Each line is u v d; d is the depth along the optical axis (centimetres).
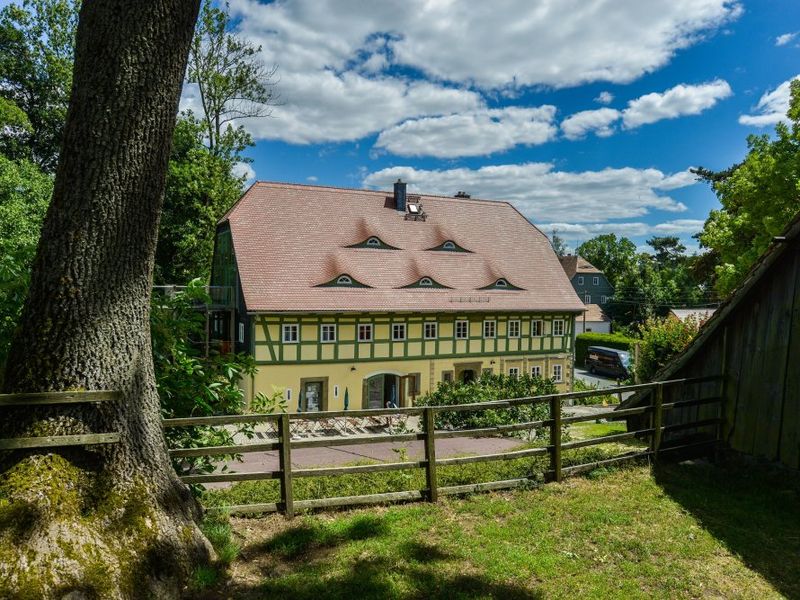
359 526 540
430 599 417
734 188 1806
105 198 398
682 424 817
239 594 412
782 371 745
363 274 2722
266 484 740
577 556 499
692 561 505
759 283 775
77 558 362
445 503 611
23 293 514
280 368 2431
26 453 385
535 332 3028
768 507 646
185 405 580
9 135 3247
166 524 418
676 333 1689
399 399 2692
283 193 2916
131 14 390
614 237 7631
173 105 423
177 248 3111
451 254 3072
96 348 404
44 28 3394
